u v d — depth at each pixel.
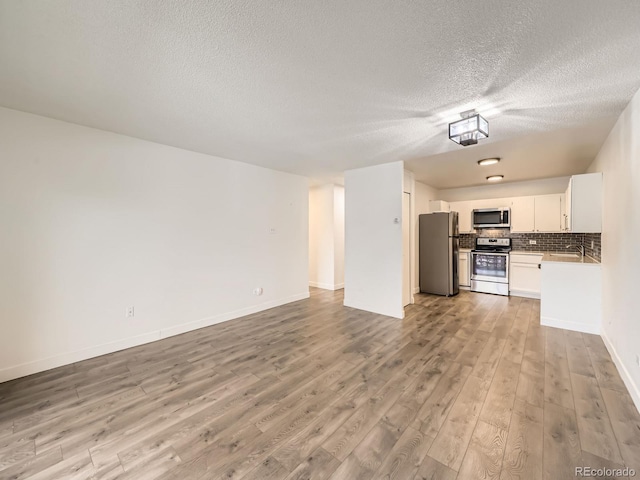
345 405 2.05
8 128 2.41
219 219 3.97
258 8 1.32
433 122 2.68
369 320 4.03
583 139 3.15
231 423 1.87
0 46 1.58
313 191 6.47
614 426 1.80
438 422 1.86
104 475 1.47
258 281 4.51
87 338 2.83
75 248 2.76
